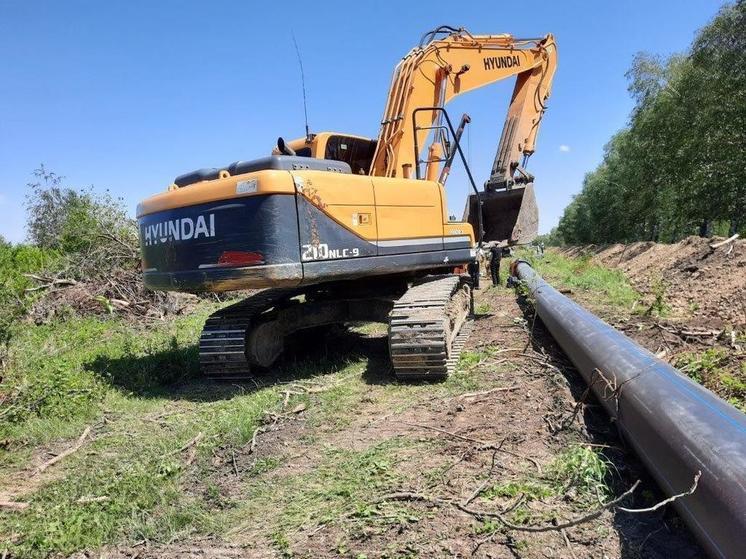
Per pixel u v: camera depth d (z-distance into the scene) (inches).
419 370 237.5
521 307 432.5
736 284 407.8
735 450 103.9
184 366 294.0
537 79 486.0
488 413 193.6
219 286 237.5
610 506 123.1
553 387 213.9
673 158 1105.4
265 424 202.1
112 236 504.1
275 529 133.3
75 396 239.5
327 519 133.0
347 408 214.2
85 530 139.6
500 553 114.5
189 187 243.4
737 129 912.9
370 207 260.1
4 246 707.4
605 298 468.1
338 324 366.3
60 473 177.3
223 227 231.6
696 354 236.2
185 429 202.4
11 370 268.4
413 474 151.3
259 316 287.9
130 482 159.8
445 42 378.0
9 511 153.2
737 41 923.4
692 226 1275.8
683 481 113.6
